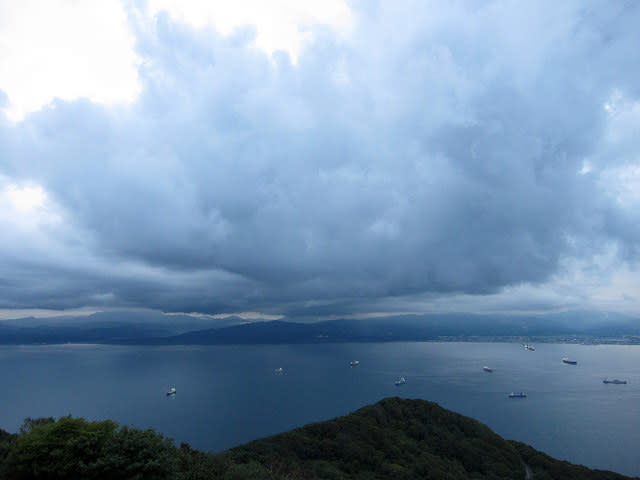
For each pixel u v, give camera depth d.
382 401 60.91
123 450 16.09
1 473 15.87
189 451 19.81
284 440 46.53
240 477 19.70
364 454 44.16
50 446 16.16
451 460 46.44
